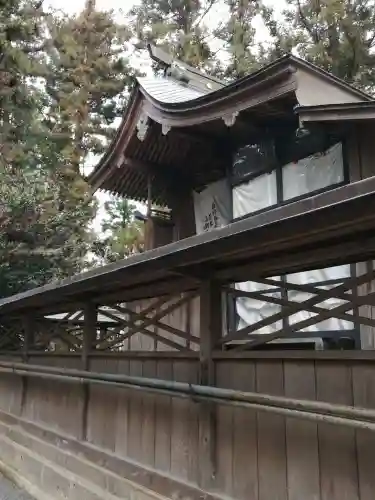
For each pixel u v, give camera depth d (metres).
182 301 3.66
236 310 6.94
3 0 13.10
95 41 20.47
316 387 2.56
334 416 2.14
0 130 14.02
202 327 3.31
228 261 3.01
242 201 7.16
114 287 4.26
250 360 2.97
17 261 11.81
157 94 6.98
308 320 2.73
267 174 6.78
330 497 2.39
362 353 2.32
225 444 3.08
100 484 3.86
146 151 7.72
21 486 5.17
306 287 2.81
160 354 3.80
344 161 5.79
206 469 3.16
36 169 13.95
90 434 4.67
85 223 14.84
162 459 3.62
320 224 1.99
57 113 18.42
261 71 5.31
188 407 3.42
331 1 14.05
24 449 5.37
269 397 2.43
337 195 1.80
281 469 2.68
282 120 6.32
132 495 3.43
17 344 7.86
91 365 4.79
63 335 5.93
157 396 3.79
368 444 2.25
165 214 8.65
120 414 4.25
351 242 2.36
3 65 13.38
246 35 16.95
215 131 6.89
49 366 5.58
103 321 7.45
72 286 4.10
